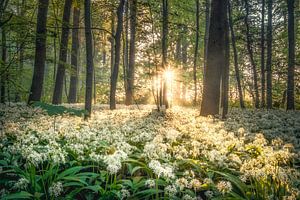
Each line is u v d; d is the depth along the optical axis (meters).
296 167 6.00
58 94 21.08
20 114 12.27
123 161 5.54
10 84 14.30
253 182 5.38
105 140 7.16
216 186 4.69
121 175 5.45
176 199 4.45
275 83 32.31
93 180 5.07
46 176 4.75
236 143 7.37
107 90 45.75
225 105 14.59
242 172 5.43
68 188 4.93
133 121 11.29
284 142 8.54
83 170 5.57
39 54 16.02
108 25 34.06
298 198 4.25
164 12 20.16
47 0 15.91
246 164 5.45
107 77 51.00
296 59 28.25
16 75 13.88
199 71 38.47
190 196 4.42
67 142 6.76
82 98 43.75
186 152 6.37
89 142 6.91
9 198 4.11
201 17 35.34
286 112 18.17
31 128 8.30
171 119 12.77
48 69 41.19
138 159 6.06
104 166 5.48
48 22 23.20
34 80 15.91
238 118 14.28
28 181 4.43
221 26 14.52
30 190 4.64
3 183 5.12
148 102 35.78
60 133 7.83
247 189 4.92
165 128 9.73
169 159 6.01
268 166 4.99
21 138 6.55
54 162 4.90
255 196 4.71
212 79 14.57
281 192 4.58
